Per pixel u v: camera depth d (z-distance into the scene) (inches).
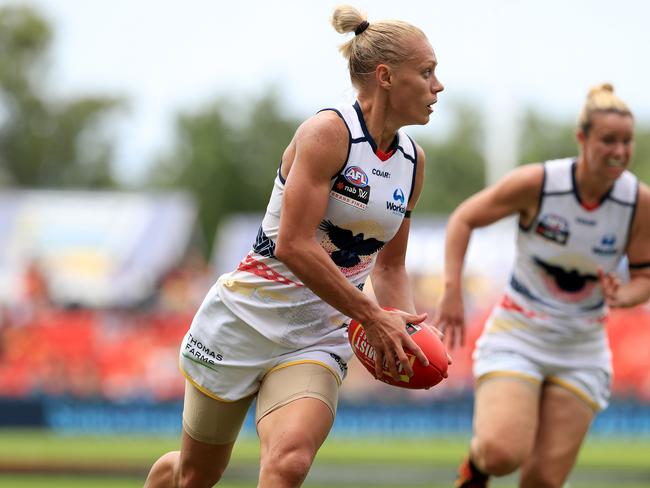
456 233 804.6
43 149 5359.3
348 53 579.8
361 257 592.1
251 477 1416.1
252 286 593.6
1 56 5344.5
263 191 5236.2
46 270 2632.9
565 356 796.6
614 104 748.6
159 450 1745.8
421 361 556.7
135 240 2866.6
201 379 607.5
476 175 5418.3
